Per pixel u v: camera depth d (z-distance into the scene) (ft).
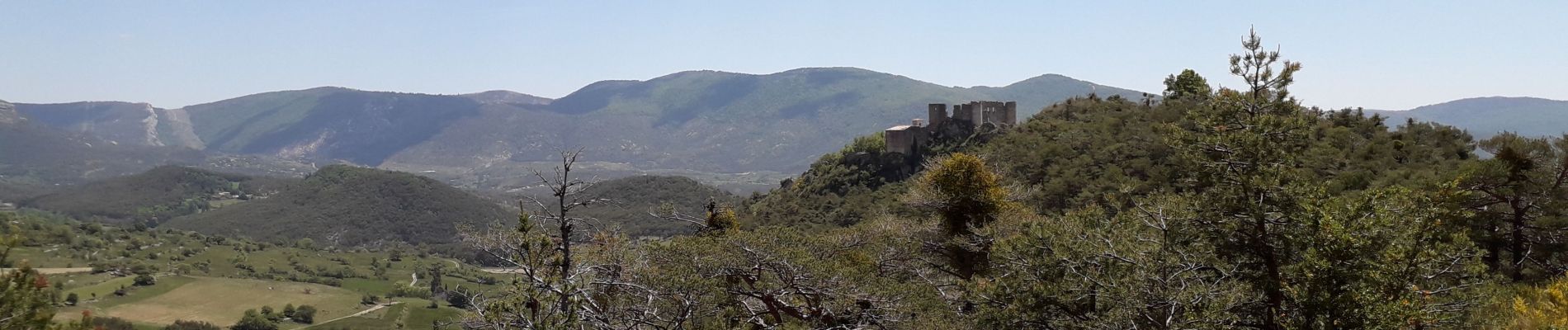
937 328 67.62
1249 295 59.36
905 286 73.10
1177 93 246.47
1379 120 185.57
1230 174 64.69
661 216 116.06
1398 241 56.70
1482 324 57.00
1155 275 59.41
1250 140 63.98
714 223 111.24
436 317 335.47
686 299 59.36
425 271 483.10
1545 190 86.69
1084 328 60.08
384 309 364.58
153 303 344.90
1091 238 65.36
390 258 547.49
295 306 361.92
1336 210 59.47
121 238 511.81
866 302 71.46
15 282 40.47
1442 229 63.87
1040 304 62.90
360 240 649.61
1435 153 142.51
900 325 68.90
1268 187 62.03
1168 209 64.75
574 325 47.01
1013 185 106.93
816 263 71.05
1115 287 58.29
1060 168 183.32
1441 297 58.03
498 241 48.44
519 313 46.24
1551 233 86.17
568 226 48.60
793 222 235.61
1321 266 56.18
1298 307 58.44
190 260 472.85
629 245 60.75
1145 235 67.46
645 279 58.59
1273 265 62.39
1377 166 127.75
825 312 69.67
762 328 70.18
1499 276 65.05
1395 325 52.60
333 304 374.43
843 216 222.07
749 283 73.56
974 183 97.19
